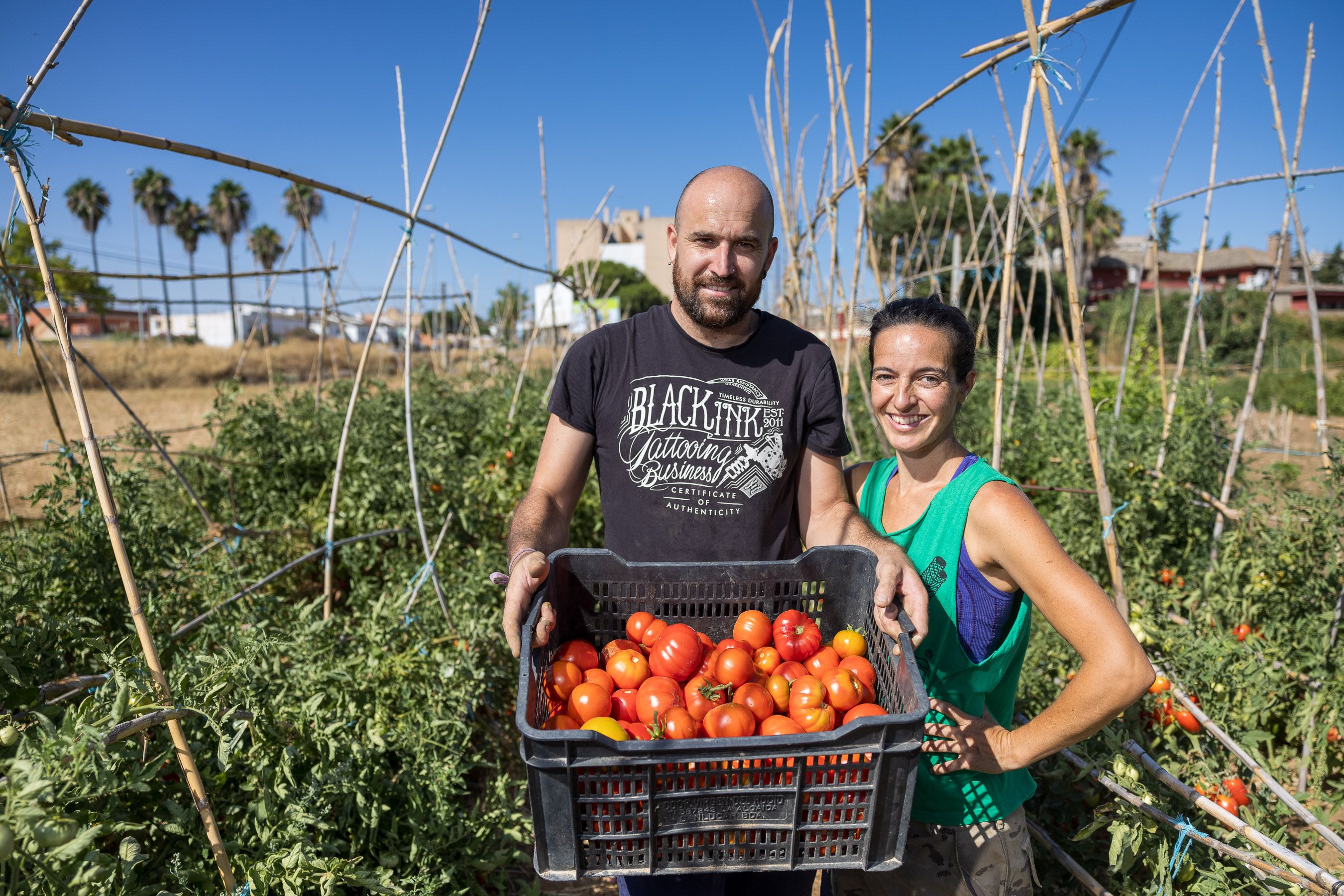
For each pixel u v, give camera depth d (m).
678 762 1.41
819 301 6.00
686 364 2.24
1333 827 2.91
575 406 2.30
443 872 2.43
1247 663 2.98
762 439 2.23
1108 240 29.55
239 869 1.99
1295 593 3.71
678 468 2.24
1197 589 4.11
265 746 2.23
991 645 1.83
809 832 1.48
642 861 1.49
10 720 1.75
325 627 2.91
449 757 2.75
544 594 1.84
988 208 6.69
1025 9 2.28
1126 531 4.36
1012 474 6.05
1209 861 2.25
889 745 1.41
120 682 1.67
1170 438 4.94
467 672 3.15
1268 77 3.39
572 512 2.37
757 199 2.04
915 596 1.70
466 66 3.42
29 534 3.40
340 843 2.25
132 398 19.33
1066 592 1.61
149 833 1.99
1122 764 2.27
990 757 1.75
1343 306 42.34
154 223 45.72
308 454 5.45
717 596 2.06
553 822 1.43
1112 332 18.48
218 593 3.35
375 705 2.84
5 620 2.14
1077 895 2.62
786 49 5.30
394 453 5.23
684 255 2.08
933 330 1.83
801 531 2.40
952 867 1.85
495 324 11.63
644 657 1.97
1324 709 3.18
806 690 1.75
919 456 1.97
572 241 39.41
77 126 1.74
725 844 1.49
